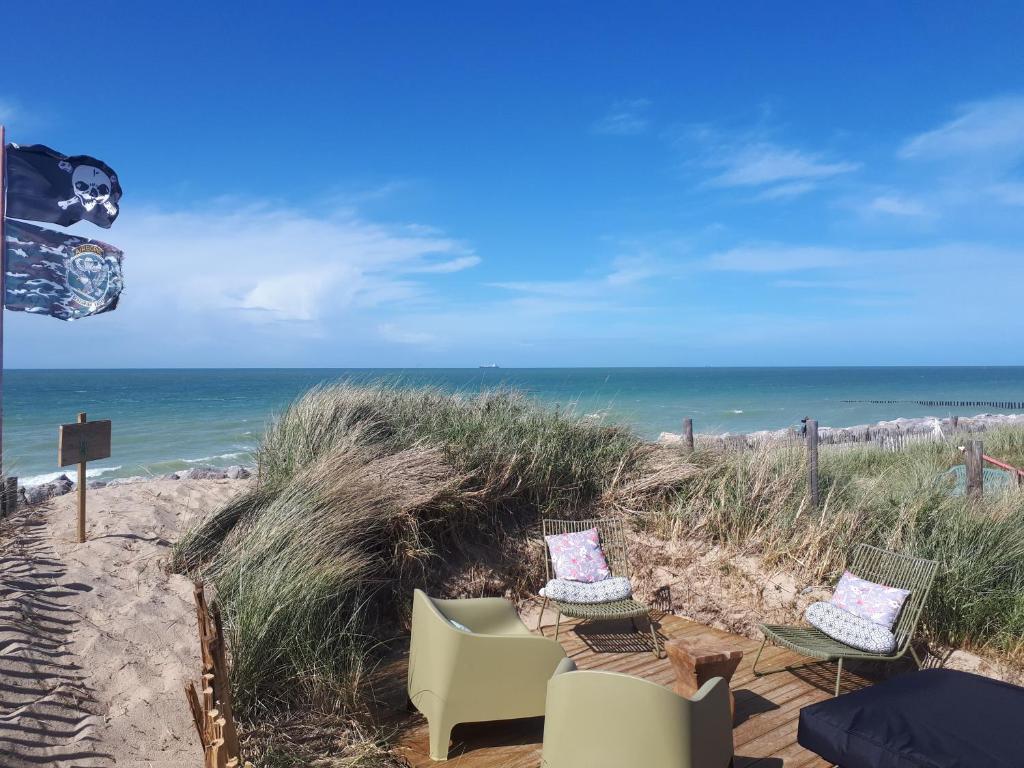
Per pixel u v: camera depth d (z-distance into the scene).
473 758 3.67
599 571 5.58
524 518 6.56
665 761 2.77
